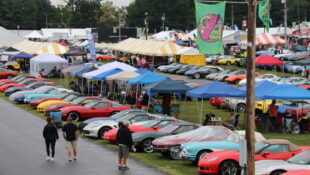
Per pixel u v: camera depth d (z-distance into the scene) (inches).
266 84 1314.0
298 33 4101.9
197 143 887.1
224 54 3895.2
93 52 2199.8
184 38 4109.3
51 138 927.0
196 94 1322.6
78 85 2234.3
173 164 909.8
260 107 1478.8
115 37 5177.2
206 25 1230.3
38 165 891.4
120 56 3932.1
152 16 7460.6
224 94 1304.1
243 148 674.2
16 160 938.1
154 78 1641.2
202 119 1472.7
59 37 5280.5
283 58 3043.8
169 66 3048.7
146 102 1615.4
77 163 910.4
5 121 1488.7
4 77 2773.1
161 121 1095.0
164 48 2699.3
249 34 692.7
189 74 2714.1
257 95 1261.1
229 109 1696.6
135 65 3075.8
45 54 2805.1
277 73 2800.2
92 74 1947.6
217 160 797.9
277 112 1348.4
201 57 3034.0
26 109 1769.2
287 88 1253.7
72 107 1477.6
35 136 1222.3
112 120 1240.2
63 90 1908.2
